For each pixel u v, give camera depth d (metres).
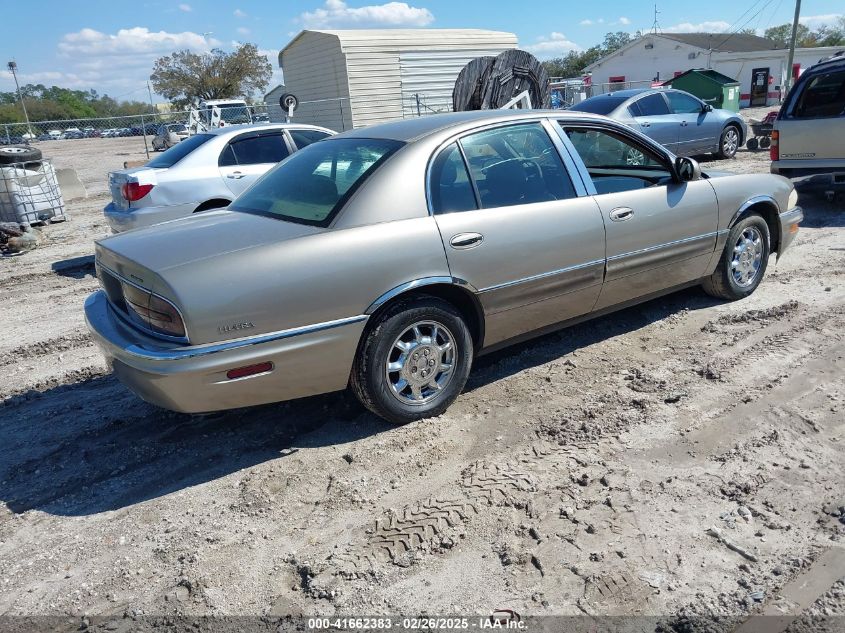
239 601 2.71
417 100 20.30
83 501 3.49
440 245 3.75
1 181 11.79
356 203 3.64
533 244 4.10
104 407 4.56
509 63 11.45
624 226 4.54
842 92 8.11
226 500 3.38
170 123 28.78
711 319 5.26
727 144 14.53
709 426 3.74
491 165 4.12
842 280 6.03
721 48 44.56
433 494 3.28
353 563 2.85
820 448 3.48
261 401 3.51
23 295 7.81
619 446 3.60
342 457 3.68
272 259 3.36
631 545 2.86
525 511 3.11
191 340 3.22
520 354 4.89
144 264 3.33
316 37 21.45
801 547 2.79
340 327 3.50
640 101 13.19
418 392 3.89
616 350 4.84
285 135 8.68
